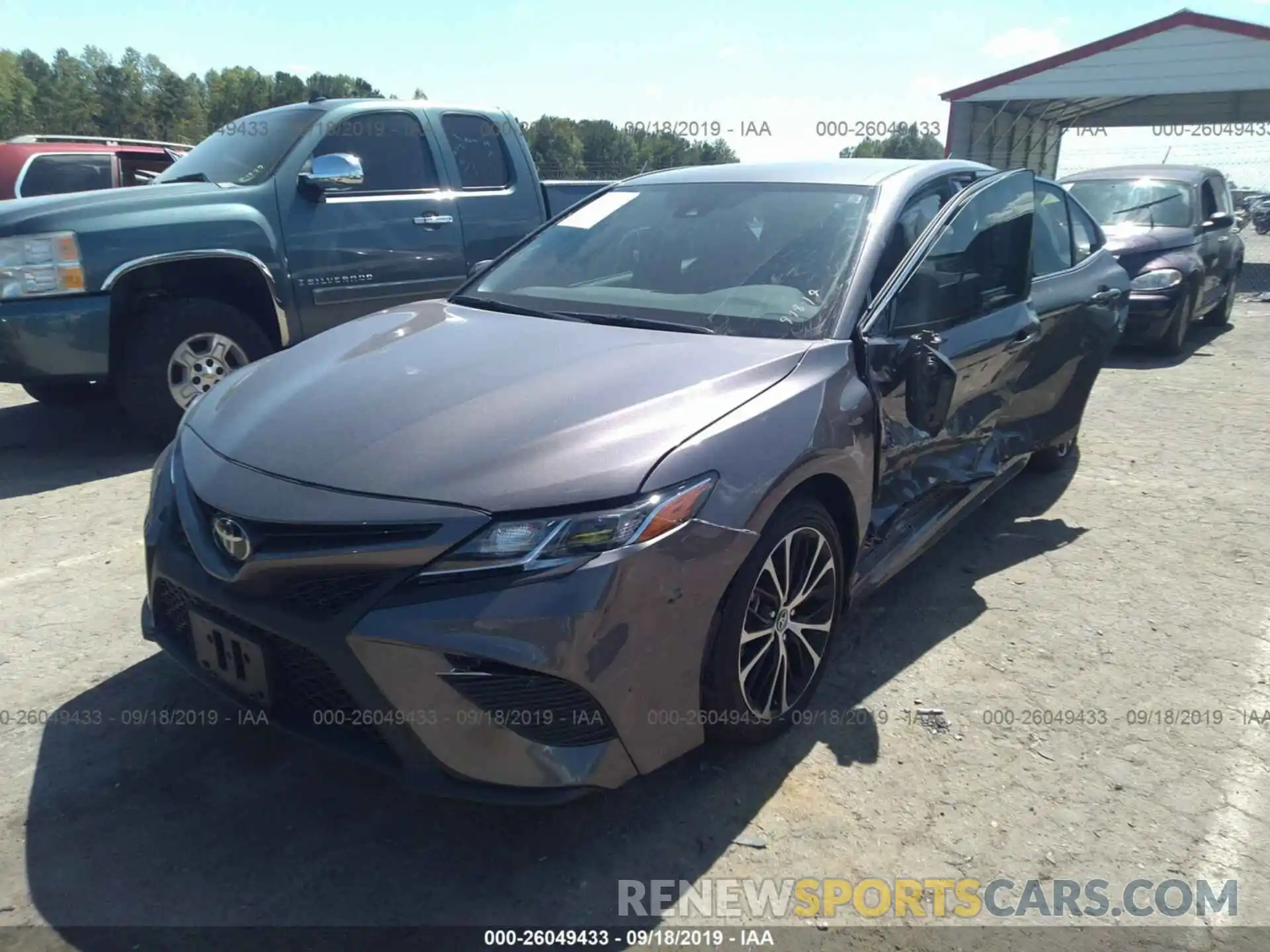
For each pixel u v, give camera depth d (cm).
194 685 315
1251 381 799
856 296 309
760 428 255
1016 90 1695
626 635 222
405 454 234
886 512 330
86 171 926
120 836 247
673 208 374
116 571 399
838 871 242
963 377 360
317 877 235
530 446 232
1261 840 255
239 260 547
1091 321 466
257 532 228
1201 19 1519
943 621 370
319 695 231
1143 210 948
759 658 266
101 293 502
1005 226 391
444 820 256
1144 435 628
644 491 226
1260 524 471
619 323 317
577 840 250
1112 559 430
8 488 498
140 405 534
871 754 287
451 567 214
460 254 645
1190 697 320
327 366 293
